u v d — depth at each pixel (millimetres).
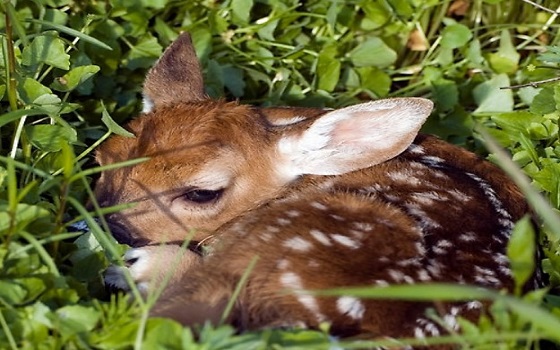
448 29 12461
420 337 7637
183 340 6867
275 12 12203
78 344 7156
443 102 12109
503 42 12633
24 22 10211
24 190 7426
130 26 11781
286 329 7383
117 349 7121
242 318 7695
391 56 12516
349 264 8070
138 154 9547
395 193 9289
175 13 12375
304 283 7918
